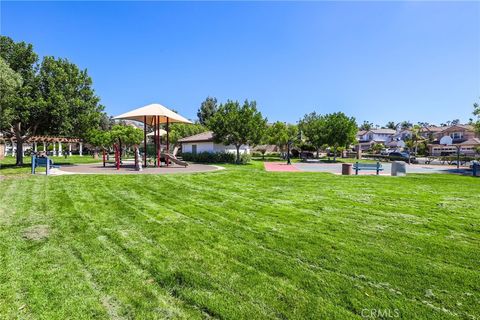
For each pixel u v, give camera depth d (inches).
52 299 127.0
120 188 410.0
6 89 617.0
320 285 142.7
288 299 130.0
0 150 1200.2
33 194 352.8
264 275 153.0
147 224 241.6
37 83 775.7
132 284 141.7
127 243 196.7
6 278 144.1
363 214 285.3
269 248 191.6
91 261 166.7
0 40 756.6
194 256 176.9
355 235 219.8
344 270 159.5
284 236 215.9
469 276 153.3
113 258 171.6
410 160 1652.3
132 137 1621.6
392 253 184.2
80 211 277.7
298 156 2031.3
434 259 175.5
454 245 199.9
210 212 287.6
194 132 1871.3
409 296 133.5
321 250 188.4
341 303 127.4
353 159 2003.0
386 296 133.0
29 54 782.5
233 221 255.9
